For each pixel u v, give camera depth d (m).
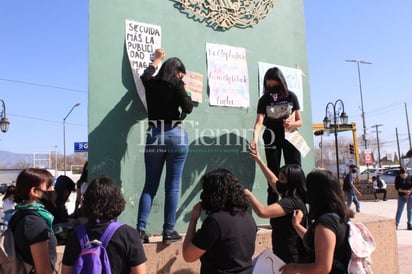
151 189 3.90
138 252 2.21
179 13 5.03
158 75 4.00
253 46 5.63
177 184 3.92
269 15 5.85
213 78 5.21
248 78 5.52
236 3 5.50
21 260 2.41
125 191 4.38
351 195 14.48
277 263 2.95
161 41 4.84
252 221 2.68
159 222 4.57
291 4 6.16
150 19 4.79
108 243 2.14
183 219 4.75
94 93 4.31
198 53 5.12
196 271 3.84
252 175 5.36
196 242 2.52
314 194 2.59
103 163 4.28
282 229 3.28
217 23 5.31
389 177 25.62
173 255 3.74
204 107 5.10
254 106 5.54
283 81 4.71
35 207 2.55
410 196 10.62
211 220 2.51
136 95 4.55
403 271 5.63
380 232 4.86
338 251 2.46
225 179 2.62
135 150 4.49
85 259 2.07
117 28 4.53
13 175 44.38
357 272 2.43
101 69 4.38
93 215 2.22
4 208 6.78
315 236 2.44
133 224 4.38
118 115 4.42
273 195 4.72
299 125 4.77
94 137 4.27
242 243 2.53
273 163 4.93
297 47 6.14
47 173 2.68
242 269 2.50
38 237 2.41
